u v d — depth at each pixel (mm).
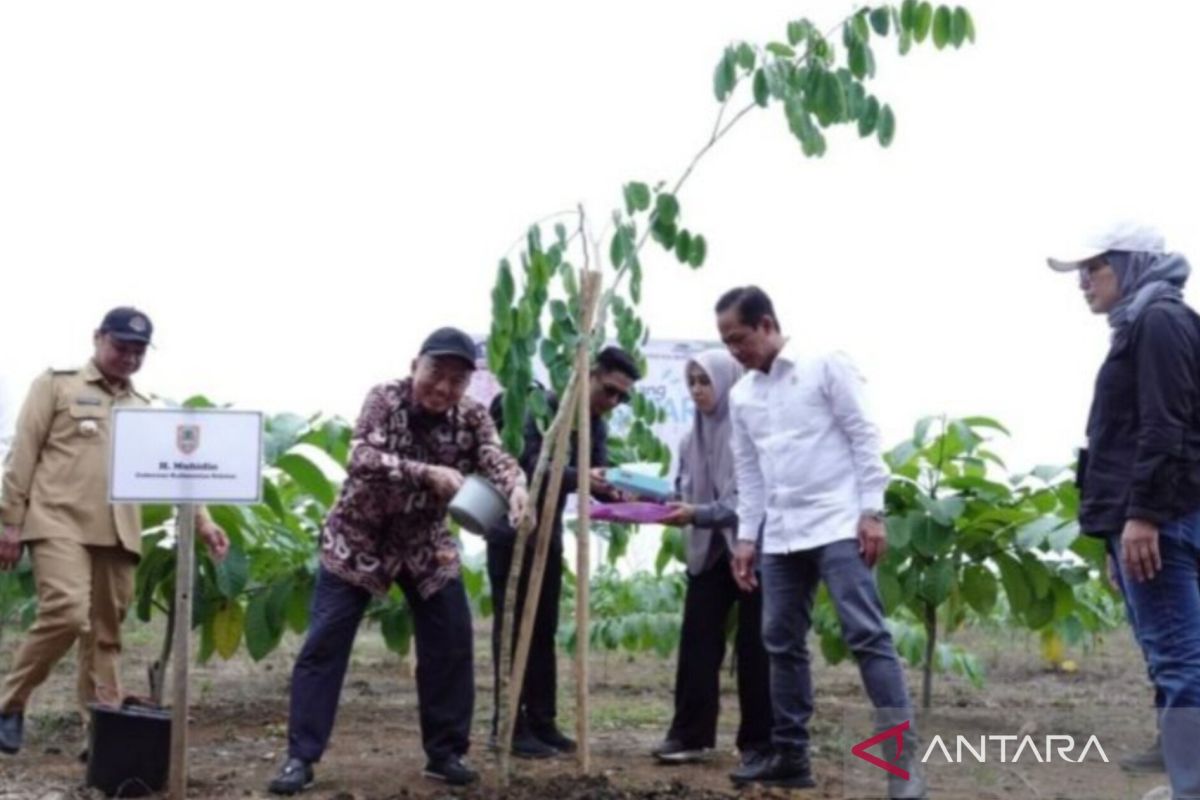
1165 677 5203
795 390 6277
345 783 6496
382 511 6281
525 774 6695
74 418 6965
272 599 8688
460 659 6438
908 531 8195
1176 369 5148
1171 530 5180
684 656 7055
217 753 7426
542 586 7227
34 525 6879
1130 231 5426
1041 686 12078
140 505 7387
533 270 5965
